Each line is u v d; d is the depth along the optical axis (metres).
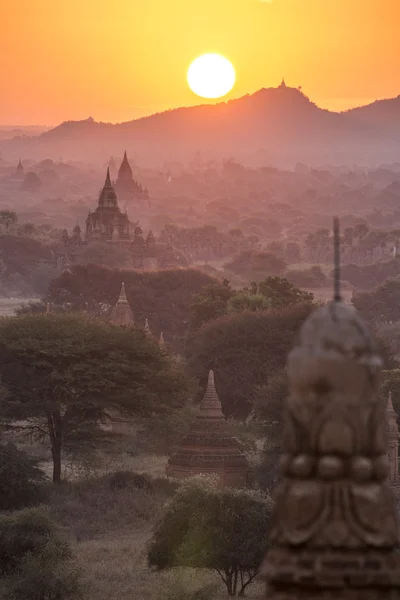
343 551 17.94
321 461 18.08
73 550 163.75
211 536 142.25
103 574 147.88
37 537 146.00
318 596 17.81
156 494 198.12
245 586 141.50
